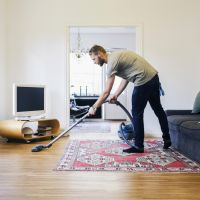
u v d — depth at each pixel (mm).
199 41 4914
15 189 2100
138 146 3375
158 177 2400
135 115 3373
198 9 4910
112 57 3248
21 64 4992
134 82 3352
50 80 4988
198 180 2318
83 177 2402
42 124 4785
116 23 4941
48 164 2852
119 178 2373
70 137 4797
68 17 4961
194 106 4254
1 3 4727
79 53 8289
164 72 4941
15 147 3842
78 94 8961
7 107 5004
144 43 4941
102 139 4527
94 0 4949
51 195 1975
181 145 3492
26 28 4980
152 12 4930
